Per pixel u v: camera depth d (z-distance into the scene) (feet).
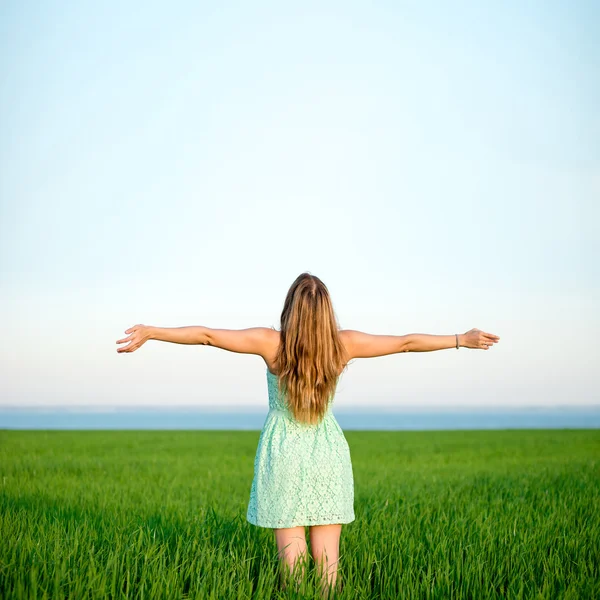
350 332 19.42
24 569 19.76
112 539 24.40
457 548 23.77
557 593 20.38
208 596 18.88
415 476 51.42
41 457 68.28
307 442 18.74
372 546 23.65
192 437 112.47
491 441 100.63
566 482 44.42
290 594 18.37
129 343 17.72
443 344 19.56
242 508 35.42
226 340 18.58
